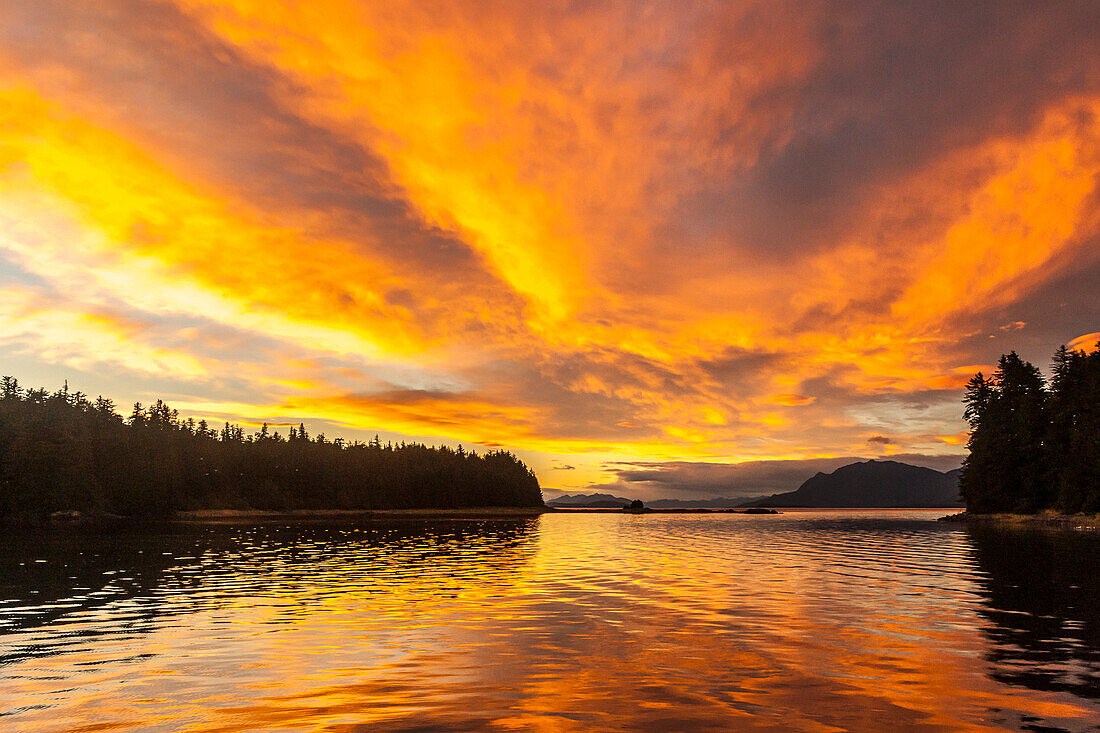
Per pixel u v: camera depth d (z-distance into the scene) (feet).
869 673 38.47
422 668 40.11
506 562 118.52
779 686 35.88
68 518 374.43
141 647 46.60
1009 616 57.88
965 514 357.41
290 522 359.05
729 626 53.42
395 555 135.44
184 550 148.77
